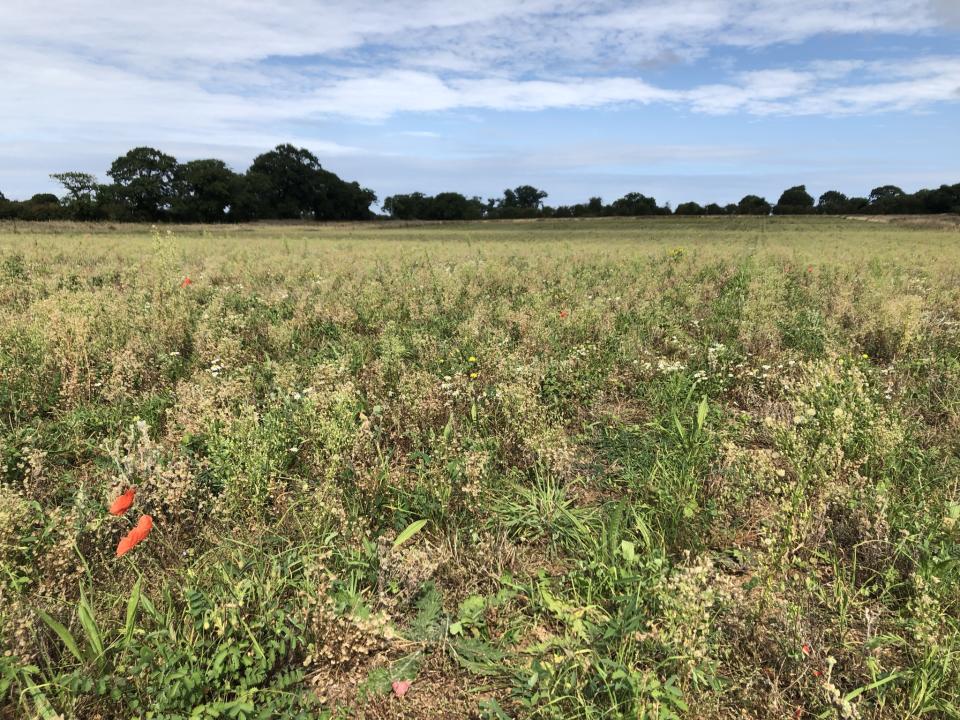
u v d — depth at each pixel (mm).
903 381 4371
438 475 2891
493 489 2953
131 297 7246
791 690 1879
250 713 1707
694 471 2939
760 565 2314
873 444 3008
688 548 2535
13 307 6703
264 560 2371
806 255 14477
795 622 1988
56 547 2195
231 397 3746
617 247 20766
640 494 2969
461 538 2619
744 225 68875
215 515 2627
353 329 6441
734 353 4949
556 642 1990
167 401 3953
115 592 2207
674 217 102375
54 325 4754
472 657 2014
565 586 2352
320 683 1893
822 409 3209
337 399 3422
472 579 2367
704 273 10820
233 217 93438
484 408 3832
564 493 2945
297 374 4465
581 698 1748
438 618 2193
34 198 86688
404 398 3824
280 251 16797
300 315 6449
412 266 12586
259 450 2824
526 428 3393
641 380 4645
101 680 1719
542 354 5129
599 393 4316
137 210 82625
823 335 5414
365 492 2867
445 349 5211
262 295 8039
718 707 1813
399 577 2301
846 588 2254
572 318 6191
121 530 2512
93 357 4668
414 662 1988
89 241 20031
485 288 9000
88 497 2803
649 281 9406
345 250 17453
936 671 1787
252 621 2025
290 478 2965
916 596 2123
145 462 2799
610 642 1965
